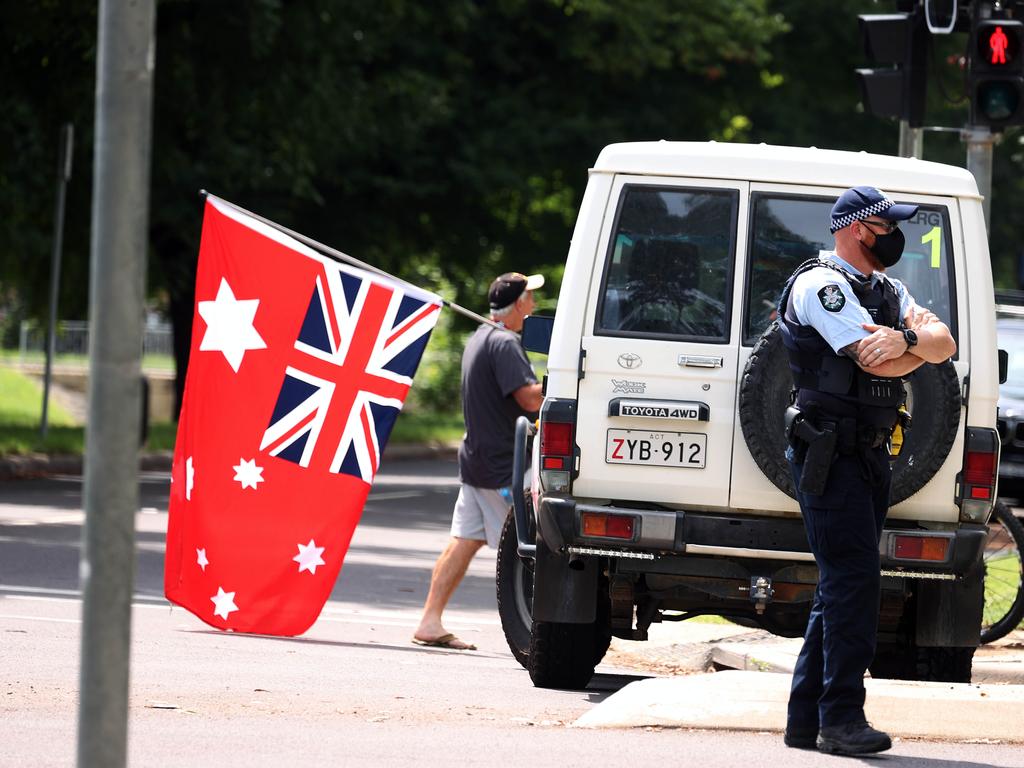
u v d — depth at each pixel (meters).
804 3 117.62
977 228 25.67
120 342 13.55
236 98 82.94
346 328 30.48
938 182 25.78
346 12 85.56
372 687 26.25
